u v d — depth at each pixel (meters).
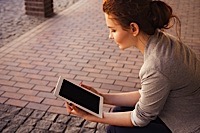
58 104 3.62
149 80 1.70
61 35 6.04
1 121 3.26
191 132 1.80
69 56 5.05
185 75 1.71
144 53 1.77
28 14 7.29
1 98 3.72
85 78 4.31
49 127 3.19
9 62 4.77
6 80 4.19
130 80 4.27
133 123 1.87
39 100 3.70
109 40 5.81
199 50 5.43
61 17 7.25
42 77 4.30
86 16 7.39
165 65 1.66
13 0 8.70
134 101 2.22
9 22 6.78
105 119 1.91
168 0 9.11
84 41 5.76
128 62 4.87
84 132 3.11
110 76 4.38
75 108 1.91
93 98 2.03
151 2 1.70
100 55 5.12
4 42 5.61
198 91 1.79
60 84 1.99
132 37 1.77
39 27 6.48
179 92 1.75
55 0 8.90
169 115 1.85
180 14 7.69
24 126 3.19
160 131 1.93
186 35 6.14
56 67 4.63
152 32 1.72
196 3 8.78
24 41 5.67
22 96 3.79
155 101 1.72
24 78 4.26
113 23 1.74
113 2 1.69
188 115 1.81
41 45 5.50
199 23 6.96
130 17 1.67
